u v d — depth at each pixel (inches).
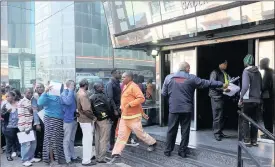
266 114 186.9
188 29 196.1
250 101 170.9
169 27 211.8
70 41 807.1
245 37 201.9
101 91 209.6
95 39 769.6
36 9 855.1
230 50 254.7
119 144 190.4
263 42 192.7
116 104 213.3
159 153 190.7
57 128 209.8
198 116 249.3
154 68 288.5
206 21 181.8
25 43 845.2
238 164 144.0
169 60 277.1
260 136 149.9
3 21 409.1
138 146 210.5
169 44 261.6
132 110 186.5
